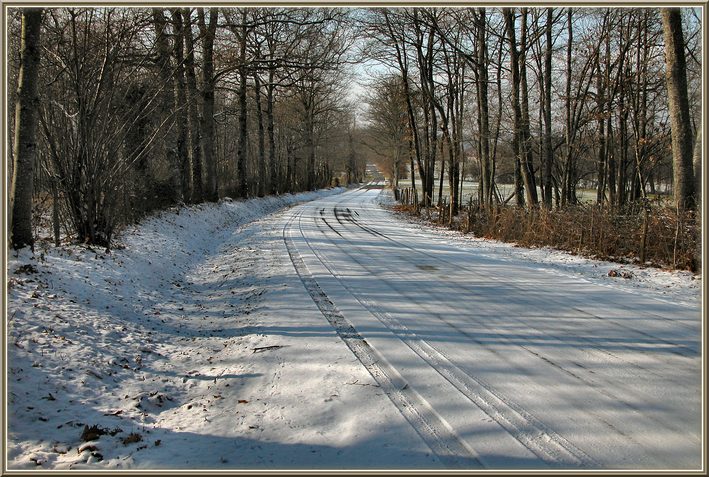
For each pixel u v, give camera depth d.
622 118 23.77
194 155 20.11
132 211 12.81
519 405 4.18
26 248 7.49
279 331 6.27
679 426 3.81
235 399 4.50
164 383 5.02
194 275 11.07
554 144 26.64
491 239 16.81
